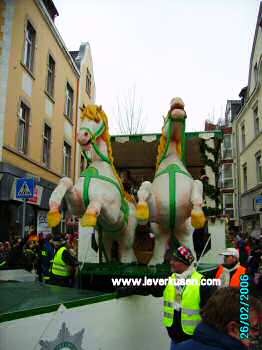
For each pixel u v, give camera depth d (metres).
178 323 3.40
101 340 3.30
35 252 9.38
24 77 13.88
